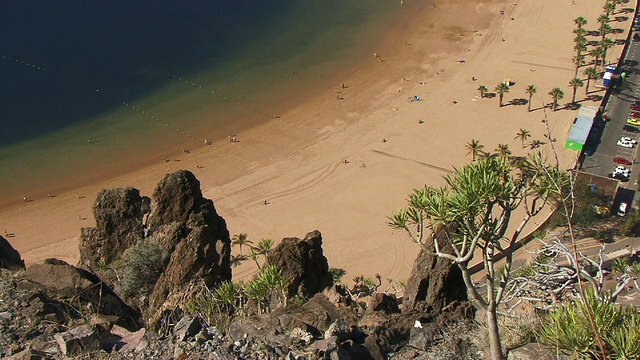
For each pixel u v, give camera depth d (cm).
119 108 16125
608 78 16038
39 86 16875
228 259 3762
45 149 14575
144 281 3744
